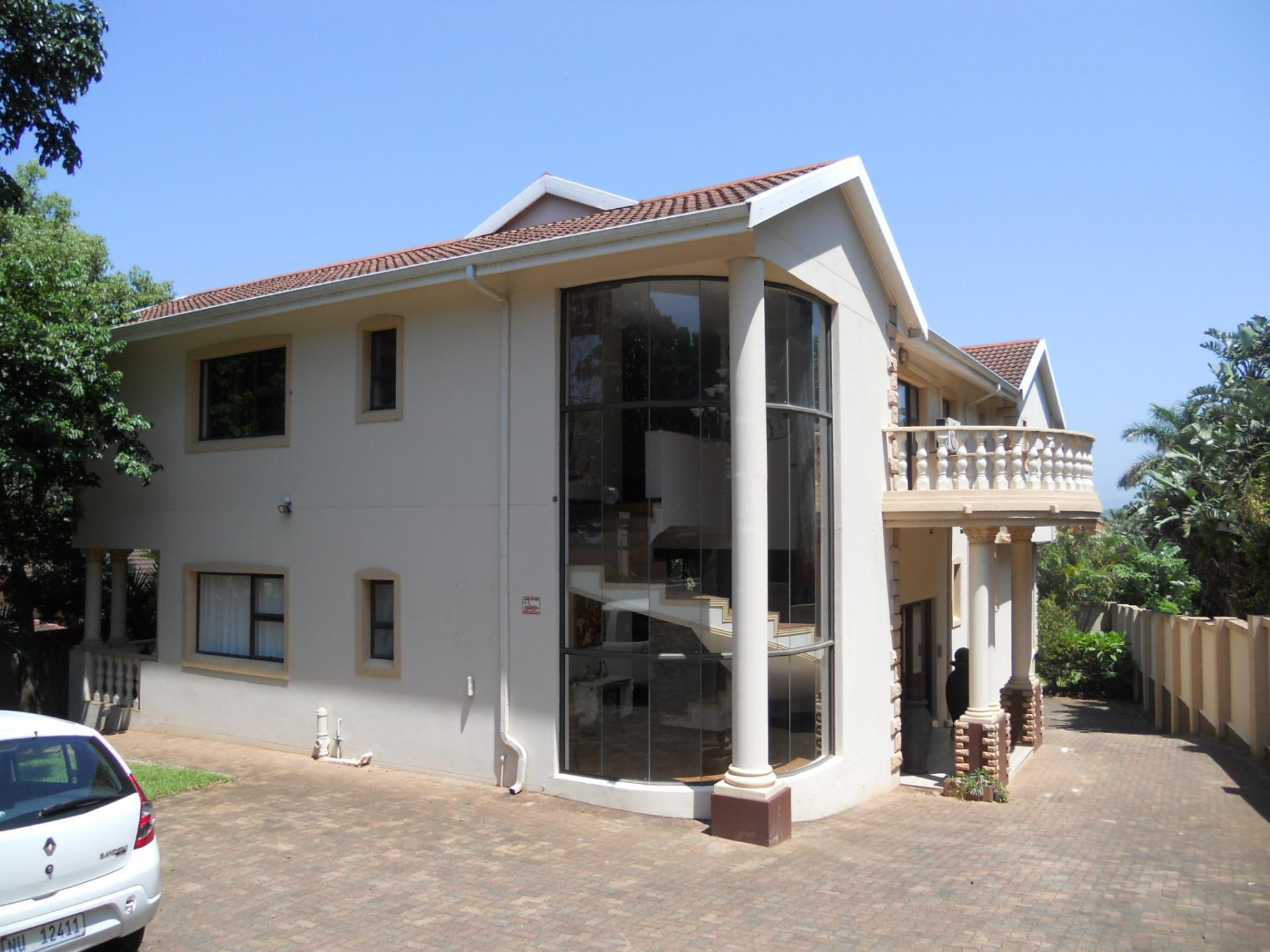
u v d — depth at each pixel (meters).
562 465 10.38
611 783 9.83
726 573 9.73
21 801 5.47
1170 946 6.71
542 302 10.50
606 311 10.24
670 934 6.69
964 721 12.09
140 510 14.54
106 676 15.11
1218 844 9.59
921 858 8.77
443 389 11.29
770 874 8.05
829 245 10.98
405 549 11.48
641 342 10.06
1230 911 7.48
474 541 10.94
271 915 6.85
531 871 7.91
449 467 11.18
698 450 9.88
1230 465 23.34
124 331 13.65
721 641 9.68
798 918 7.07
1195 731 17.31
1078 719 19.80
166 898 7.15
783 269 9.80
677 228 8.89
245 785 10.66
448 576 11.11
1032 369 20.98
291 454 12.67
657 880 7.79
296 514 12.56
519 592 10.48
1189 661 17.52
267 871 7.77
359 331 12.07
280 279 15.97
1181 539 26.02
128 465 13.17
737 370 9.34
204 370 14.05
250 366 13.49
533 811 9.63
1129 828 10.29
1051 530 25.95
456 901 7.19
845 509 11.18
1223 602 24.62
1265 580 21.77
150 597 19.03
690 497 9.87
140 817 5.98
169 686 13.92
